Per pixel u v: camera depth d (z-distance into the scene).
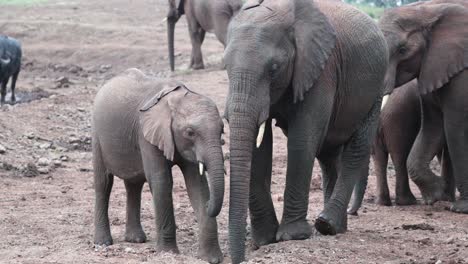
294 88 12.55
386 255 12.68
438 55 17.17
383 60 14.10
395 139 17.83
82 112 27.45
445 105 17.39
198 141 11.73
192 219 15.43
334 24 13.53
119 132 12.83
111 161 13.08
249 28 12.24
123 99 12.91
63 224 14.92
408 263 12.20
